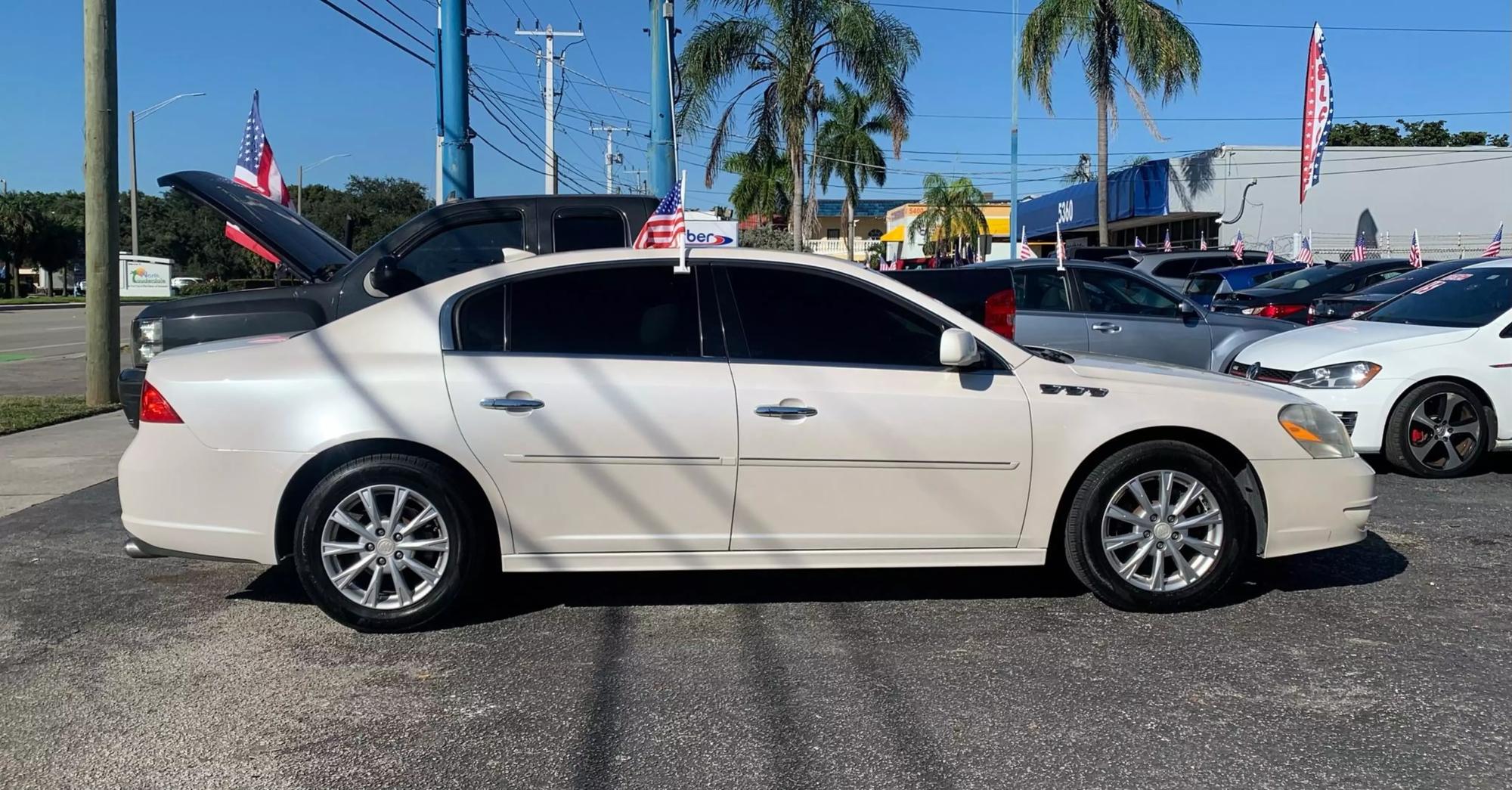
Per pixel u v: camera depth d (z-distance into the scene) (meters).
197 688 4.16
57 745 3.68
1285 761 3.53
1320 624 4.80
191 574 5.68
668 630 4.78
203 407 4.60
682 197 5.76
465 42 14.97
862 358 4.81
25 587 5.43
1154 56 26.41
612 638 4.68
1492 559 5.81
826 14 22.84
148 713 3.94
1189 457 4.84
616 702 4.02
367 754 3.62
